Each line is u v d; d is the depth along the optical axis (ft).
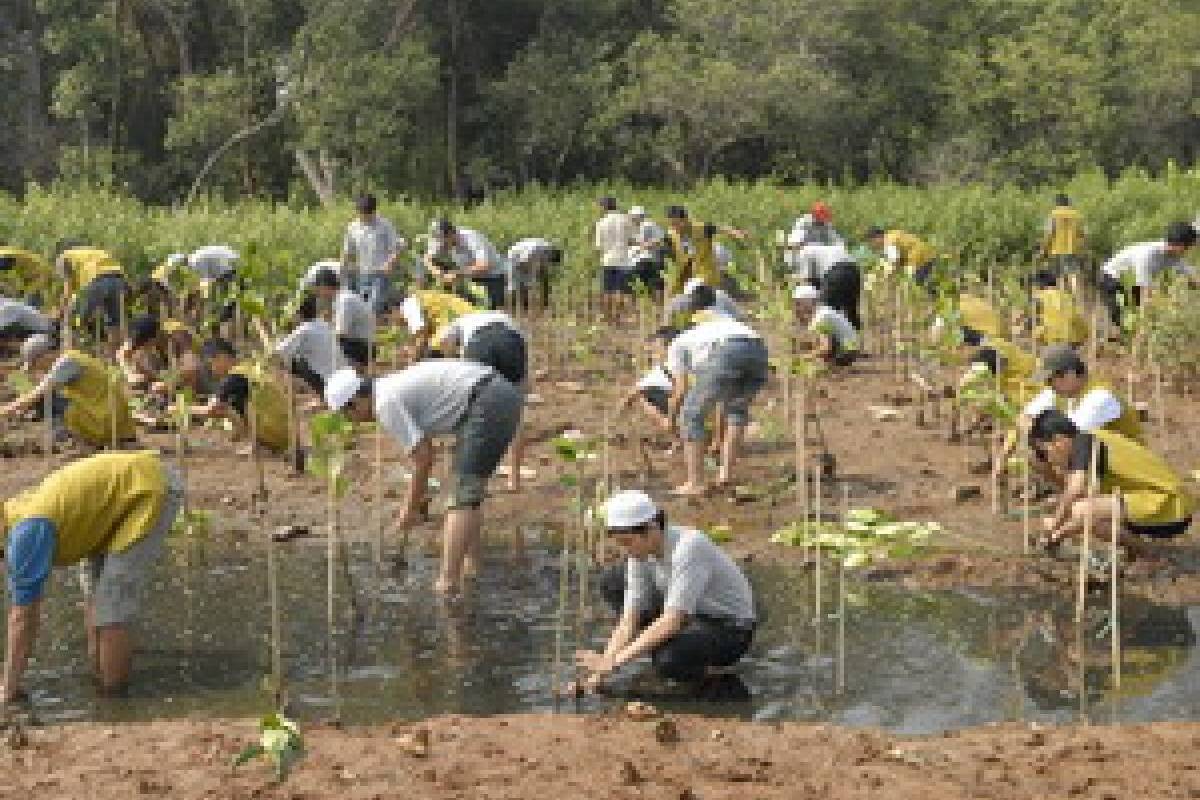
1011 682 27.17
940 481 41.78
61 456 45.24
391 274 61.05
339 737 23.72
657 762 22.44
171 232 75.46
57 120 143.02
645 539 26.71
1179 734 23.89
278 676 25.90
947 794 21.25
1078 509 33.35
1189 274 57.62
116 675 26.94
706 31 144.87
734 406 40.83
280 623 30.78
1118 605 31.65
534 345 67.46
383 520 39.01
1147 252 57.93
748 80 135.85
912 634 29.94
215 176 142.00
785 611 31.50
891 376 57.72
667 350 42.27
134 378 50.14
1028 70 157.28
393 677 27.66
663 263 72.18
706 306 44.91
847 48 153.48
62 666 28.27
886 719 25.43
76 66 133.80
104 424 43.11
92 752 22.91
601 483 35.01
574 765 22.26
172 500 27.07
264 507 36.50
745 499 39.99
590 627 30.55
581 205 102.37
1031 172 160.45
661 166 153.07
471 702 26.40
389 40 133.90
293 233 79.92
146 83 141.69
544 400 53.83
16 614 25.62
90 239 72.84
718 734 23.63
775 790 21.38
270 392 44.50
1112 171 167.84
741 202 102.17
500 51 155.53
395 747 23.02
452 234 57.72
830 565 34.73
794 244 64.54
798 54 143.64
